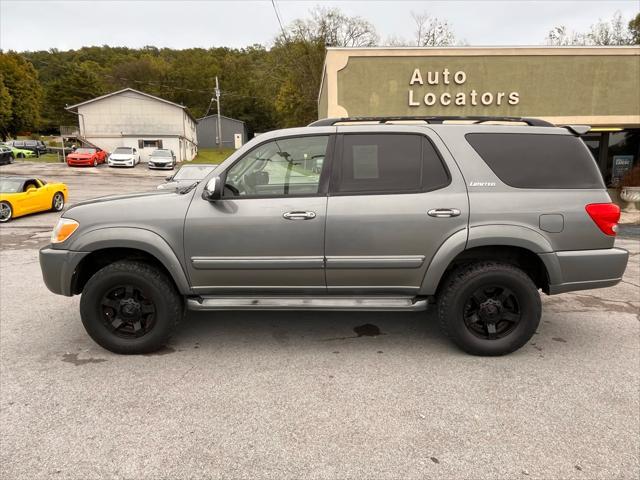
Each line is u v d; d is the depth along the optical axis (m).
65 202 14.17
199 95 70.69
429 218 3.37
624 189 11.95
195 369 3.34
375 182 3.46
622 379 3.18
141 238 3.40
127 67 69.62
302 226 3.39
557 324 4.29
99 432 2.54
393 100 11.64
